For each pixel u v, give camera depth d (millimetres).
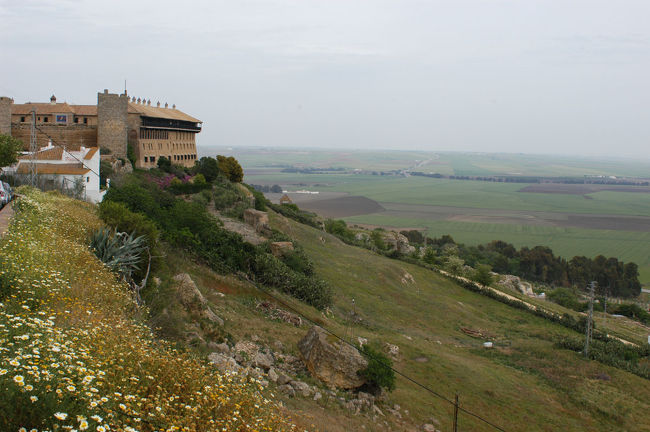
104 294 21406
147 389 13531
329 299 63562
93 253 28938
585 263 183375
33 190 45281
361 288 80250
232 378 17984
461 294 100500
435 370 50094
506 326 84688
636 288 171500
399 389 41875
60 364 11039
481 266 105875
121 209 42594
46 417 10039
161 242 51719
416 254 138250
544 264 181500
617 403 51094
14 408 9773
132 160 90188
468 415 41688
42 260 20688
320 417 26906
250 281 55438
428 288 97562
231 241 61688
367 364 36469
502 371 56469
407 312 76938
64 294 18078
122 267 30250
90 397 10742
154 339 21766
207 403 14180
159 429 11844
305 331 44156
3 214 34406
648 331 109062
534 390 52219
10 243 21125
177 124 112062
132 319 21422
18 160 61375
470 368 53062
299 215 126938
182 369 15469
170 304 32594
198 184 94312
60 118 93188
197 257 54344
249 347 34031
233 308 43344
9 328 12414
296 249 78062
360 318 64938
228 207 94375
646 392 55031
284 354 36562
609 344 73688
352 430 27172
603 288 167875
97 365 12438
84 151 63312
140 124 94000
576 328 89125
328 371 35062
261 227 85188
